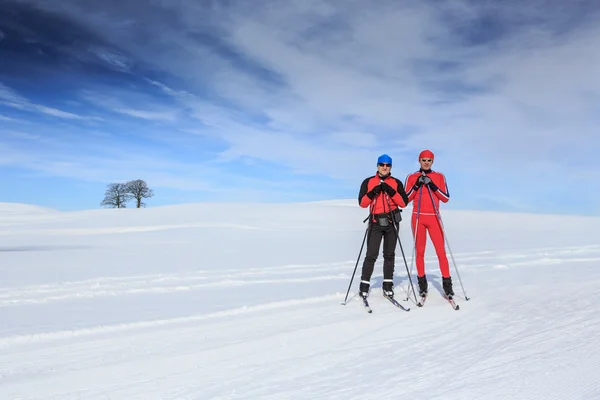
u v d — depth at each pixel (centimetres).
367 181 600
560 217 2859
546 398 292
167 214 3023
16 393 315
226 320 502
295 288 699
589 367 347
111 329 467
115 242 1591
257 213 2955
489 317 511
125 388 322
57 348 409
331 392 308
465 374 337
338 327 473
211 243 1528
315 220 2569
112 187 6462
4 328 468
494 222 2517
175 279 783
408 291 643
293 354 391
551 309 543
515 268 885
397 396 298
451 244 1396
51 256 1164
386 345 414
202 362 373
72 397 309
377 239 589
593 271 833
